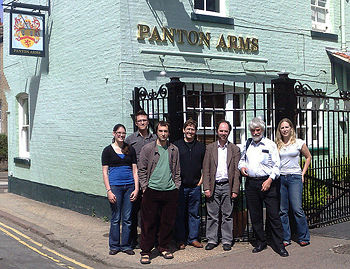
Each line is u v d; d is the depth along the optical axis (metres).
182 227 6.80
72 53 10.17
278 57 10.92
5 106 22.45
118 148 6.65
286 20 11.11
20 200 12.02
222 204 6.70
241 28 10.27
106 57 9.02
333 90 12.12
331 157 12.05
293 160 6.61
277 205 6.40
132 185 6.65
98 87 9.30
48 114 11.29
